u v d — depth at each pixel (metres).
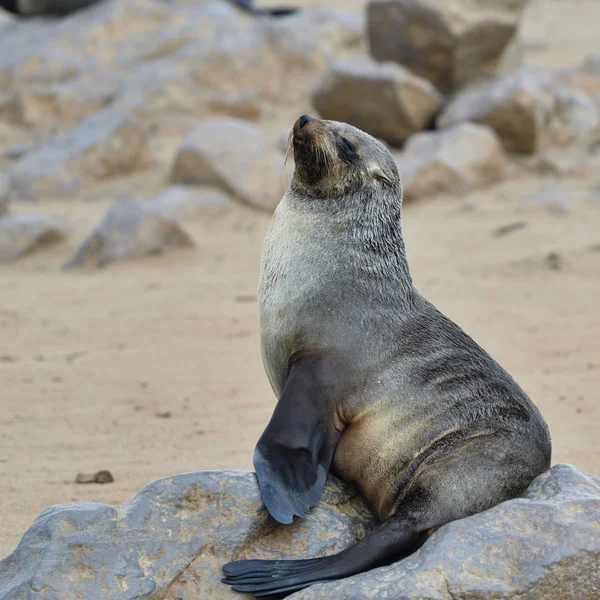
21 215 37.88
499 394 12.84
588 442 18.48
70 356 25.69
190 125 50.56
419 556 11.17
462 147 43.47
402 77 46.09
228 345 26.38
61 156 44.47
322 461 11.91
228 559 11.64
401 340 12.96
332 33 59.50
